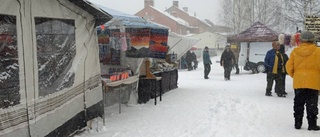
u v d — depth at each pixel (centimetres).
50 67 516
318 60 617
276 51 1084
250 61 2208
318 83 621
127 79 823
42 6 501
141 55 950
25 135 459
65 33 559
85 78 620
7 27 434
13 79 441
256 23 2227
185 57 2775
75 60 588
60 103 541
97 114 664
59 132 538
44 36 505
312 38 630
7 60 434
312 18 1019
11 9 440
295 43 1184
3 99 425
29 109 467
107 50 941
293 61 644
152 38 1069
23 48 461
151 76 980
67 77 561
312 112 630
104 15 637
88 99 630
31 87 473
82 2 571
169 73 1256
